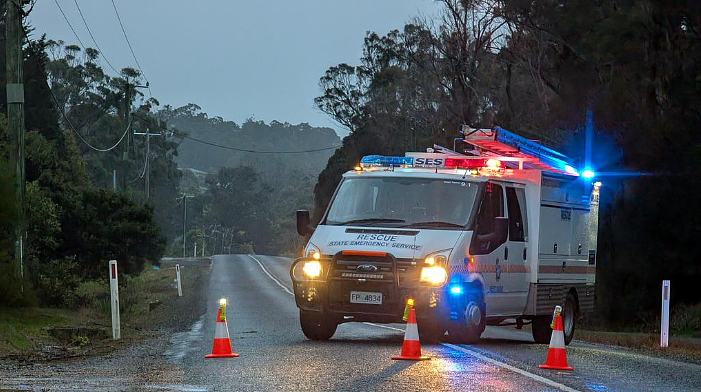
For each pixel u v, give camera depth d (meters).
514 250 17.22
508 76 50.56
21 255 23.39
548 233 18.27
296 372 11.98
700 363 15.61
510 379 11.58
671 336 25.70
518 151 17.78
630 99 34.88
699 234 33.94
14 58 24.36
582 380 11.86
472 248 15.91
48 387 10.71
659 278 34.75
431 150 18.58
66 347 17.30
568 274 19.14
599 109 35.41
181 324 23.08
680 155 33.84
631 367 13.74
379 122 84.06
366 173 16.91
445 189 16.36
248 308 30.56
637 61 34.66
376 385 10.81
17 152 24.17
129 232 38.28
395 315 15.41
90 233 37.56
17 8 24.31
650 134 34.03
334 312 15.76
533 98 51.56
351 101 94.44
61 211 35.41
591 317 35.53
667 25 34.53
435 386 10.78
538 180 17.84
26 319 21.39
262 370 12.21
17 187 23.98
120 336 19.33
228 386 10.79
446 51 57.88
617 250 35.16
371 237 15.78
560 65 40.06
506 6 45.25
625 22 34.41
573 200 19.42
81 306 29.38
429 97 68.62
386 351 14.60
